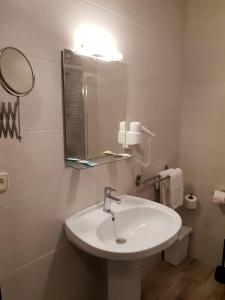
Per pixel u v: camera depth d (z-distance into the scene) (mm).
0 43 979
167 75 1975
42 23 1100
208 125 2096
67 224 1309
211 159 2121
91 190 1475
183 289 1960
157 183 2023
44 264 1291
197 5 2006
